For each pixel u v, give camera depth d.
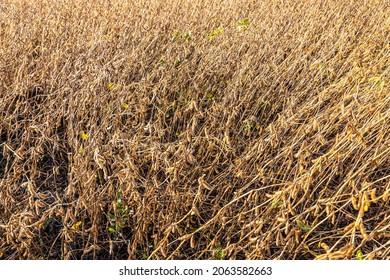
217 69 4.40
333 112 3.14
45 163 3.43
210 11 5.52
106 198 2.78
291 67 4.12
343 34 4.57
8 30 5.11
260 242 2.38
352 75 3.72
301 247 2.30
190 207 2.91
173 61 4.50
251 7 5.82
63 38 5.03
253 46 4.49
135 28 4.85
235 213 2.95
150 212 2.83
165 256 2.41
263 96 3.88
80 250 2.70
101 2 5.86
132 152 2.73
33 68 4.48
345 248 1.83
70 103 3.35
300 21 5.17
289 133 3.42
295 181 2.16
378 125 2.84
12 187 3.02
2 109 3.61
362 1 5.73
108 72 3.79
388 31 4.92
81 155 2.80
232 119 3.70
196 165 3.18
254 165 3.06
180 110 3.90
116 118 3.28
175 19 5.48
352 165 3.01
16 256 2.56
